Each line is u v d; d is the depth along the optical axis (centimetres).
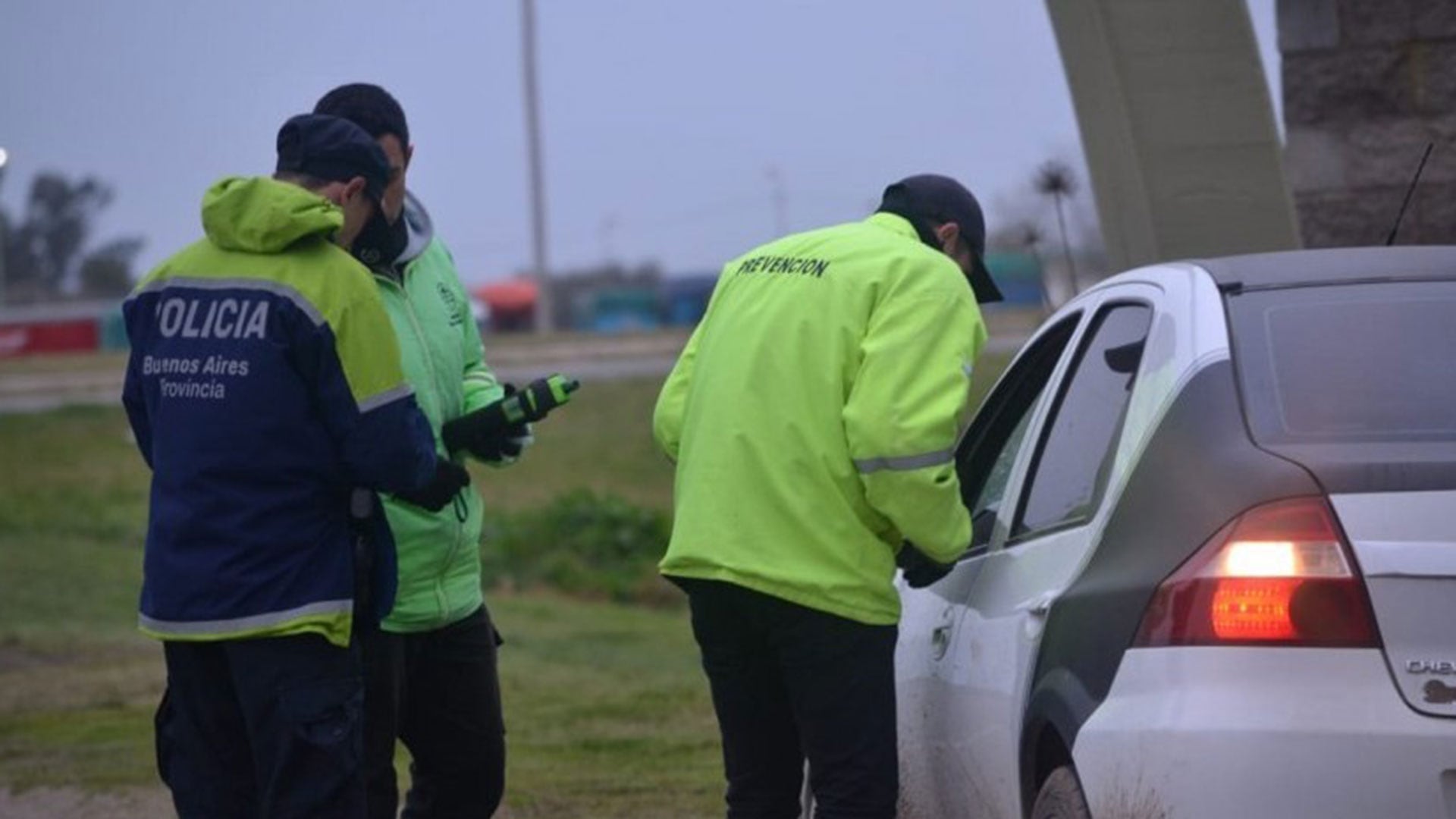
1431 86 3175
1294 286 1541
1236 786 1266
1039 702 1477
